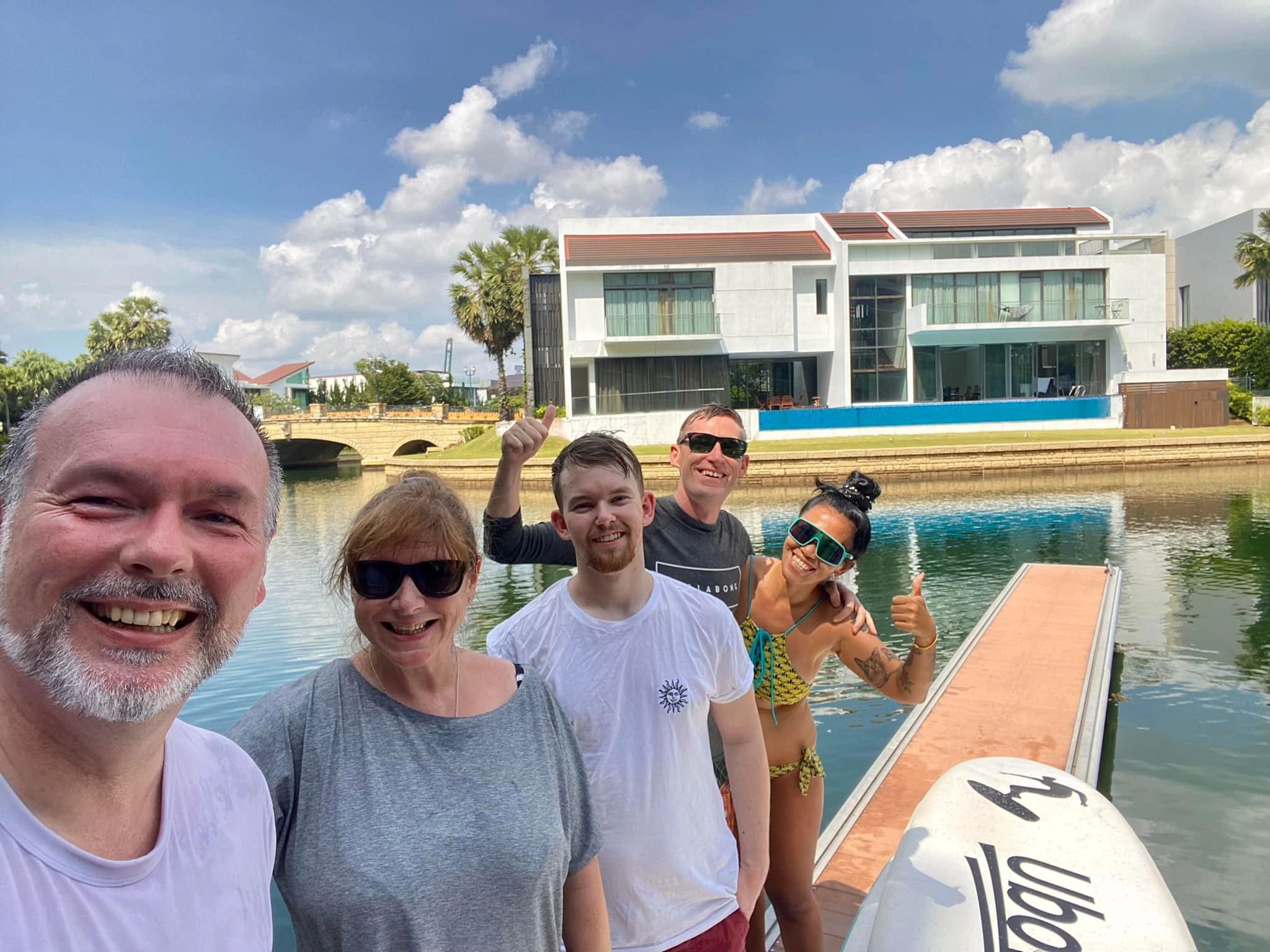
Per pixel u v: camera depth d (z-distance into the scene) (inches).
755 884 87.0
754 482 962.7
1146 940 92.4
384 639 61.0
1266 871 170.7
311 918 55.7
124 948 38.4
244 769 51.1
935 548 562.9
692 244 1295.5
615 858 76.2
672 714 77.5
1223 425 1154.0
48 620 36.9
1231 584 435.5
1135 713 264.5
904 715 262.1
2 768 37.6
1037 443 979.9
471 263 1529.3
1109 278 1248.2
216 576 40.1
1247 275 1601.9
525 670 71.1
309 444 1941.4
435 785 59.5
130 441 37.9
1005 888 102.8
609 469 78.0
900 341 1258.0
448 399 2662.4
